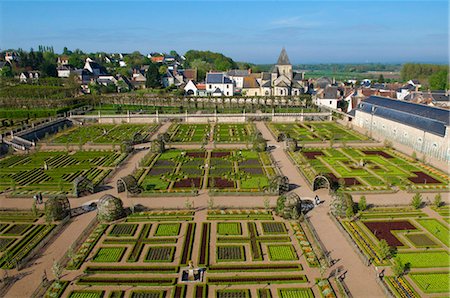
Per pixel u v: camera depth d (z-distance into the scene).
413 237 66.75
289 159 114.62
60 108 192.38
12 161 114.44
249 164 109.19
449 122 109.06
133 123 177.25
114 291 52.66
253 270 57.44
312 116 182.25
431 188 88.88
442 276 55.75
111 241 65.69
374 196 85.12
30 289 53.28
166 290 53.00
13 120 177.88
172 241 65.56
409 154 118.31
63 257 60.41
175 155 119.00
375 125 150.75
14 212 78.00
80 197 86.00
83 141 139.50
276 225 71.44
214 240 66.12
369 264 58.53
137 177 97.69
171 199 84.12
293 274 56.50
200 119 180.50
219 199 83.75
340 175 98.62
